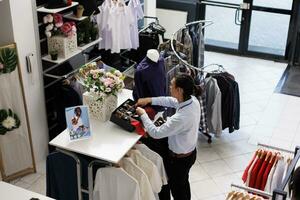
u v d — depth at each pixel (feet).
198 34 19.29
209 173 16.20
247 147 17.75
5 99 14.47
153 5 22.54
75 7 16.56
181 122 11.75
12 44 14.05
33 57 14.99
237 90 17.01
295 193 6.55
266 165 11.78
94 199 12.07
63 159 11.94
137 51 20.63
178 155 12.44
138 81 13.71
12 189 10.71
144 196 11.65
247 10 25.14
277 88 22.40
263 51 25.79
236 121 17.51
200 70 16.67
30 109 15.39
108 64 19.40
